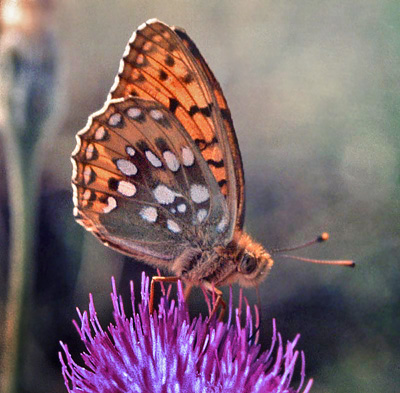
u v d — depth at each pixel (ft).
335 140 0.91
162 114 0.51
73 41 0.99
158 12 1.06
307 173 0.90
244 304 0.81
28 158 0.67
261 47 1.01
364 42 0.97
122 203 0.52
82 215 0.51
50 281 0.83
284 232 0.87
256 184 0.89
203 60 0.51
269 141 0.93
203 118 0.51
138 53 0.51
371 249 0.84
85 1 1.01
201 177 0.52
